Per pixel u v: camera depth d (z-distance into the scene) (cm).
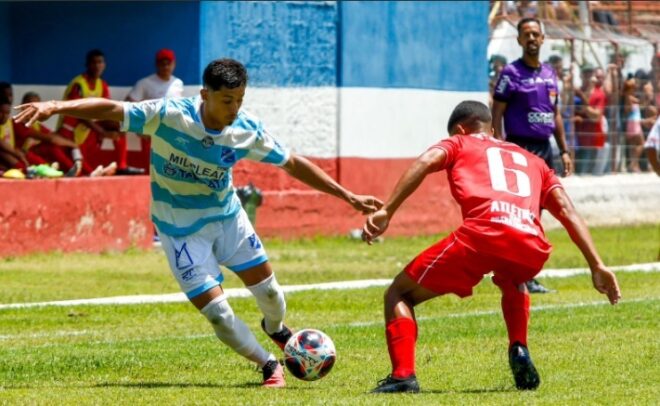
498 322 3591
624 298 4184
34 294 4384
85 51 6462
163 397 2358
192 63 6212
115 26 6384
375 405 2200
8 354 3030
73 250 5619
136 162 6444
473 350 3072
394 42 6962
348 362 2898
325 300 4200
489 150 2386
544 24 7738
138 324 3659
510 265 2316
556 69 7631
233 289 4556
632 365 2789
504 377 2656
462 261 2309
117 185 5772
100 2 6406
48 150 6034
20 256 5425
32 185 5469
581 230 2342
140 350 3102
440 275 2328
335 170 6750
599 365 2792
